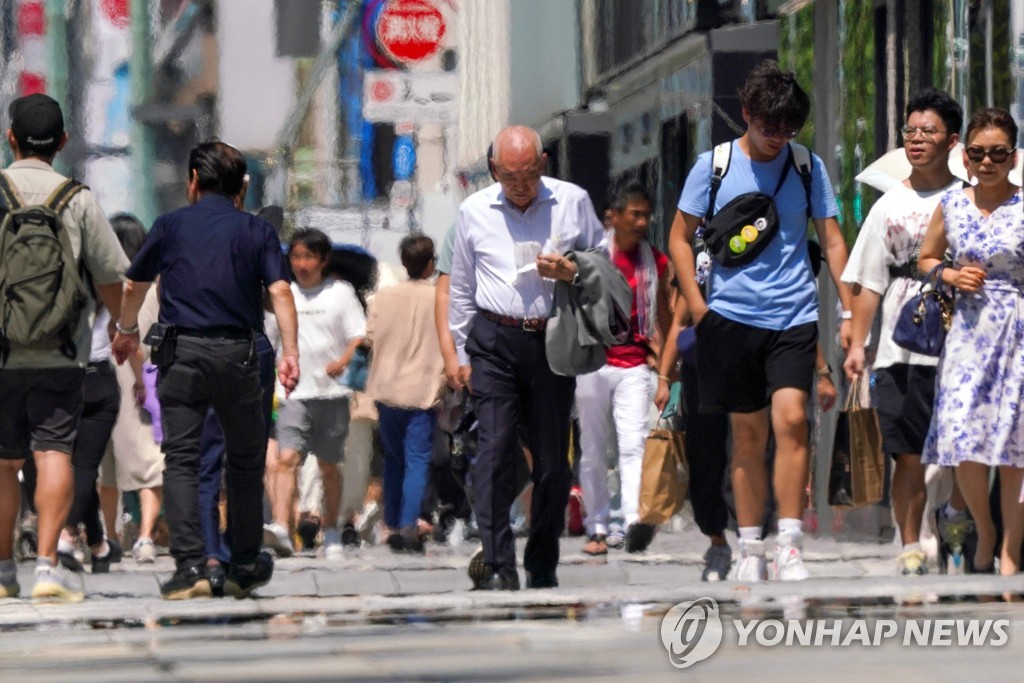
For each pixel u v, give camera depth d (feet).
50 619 74.59
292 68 197.06
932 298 88.99
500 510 84.07
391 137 197.88
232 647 60.80
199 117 197.06
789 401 86.22
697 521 97.30
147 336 84.23
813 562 104.99
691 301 88.02
